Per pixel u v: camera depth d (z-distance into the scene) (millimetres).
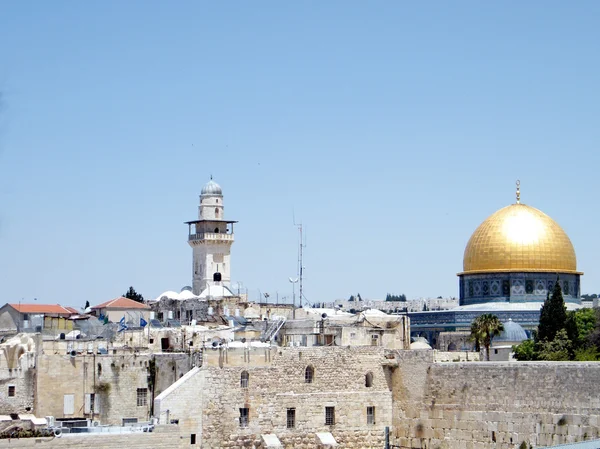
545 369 112562
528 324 197750
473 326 167375
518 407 114812
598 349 149875
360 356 128625
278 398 123188
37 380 119125
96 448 100312
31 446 97688
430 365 125250
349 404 126875
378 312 166250
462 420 120688
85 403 120562
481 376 119250
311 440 124500
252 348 122812
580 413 108438
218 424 119562
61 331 153750
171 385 120625
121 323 153375
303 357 125438
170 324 154625
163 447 103562
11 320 180625
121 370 122062
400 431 127750
